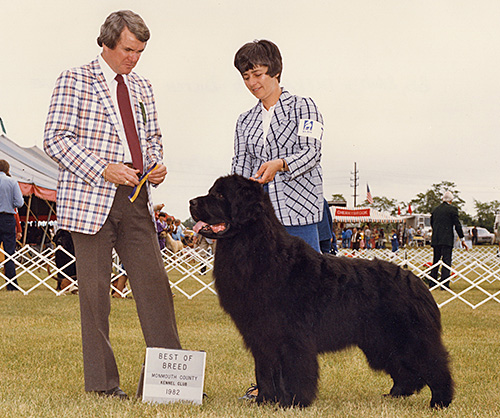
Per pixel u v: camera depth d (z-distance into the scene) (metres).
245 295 3.55
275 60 4.21
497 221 41.81
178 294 12.06
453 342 6.30
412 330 3.79
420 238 48.12
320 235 7.86
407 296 3.83
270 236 3.58
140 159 4.01
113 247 4.04
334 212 44.84
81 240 3.86
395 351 3.82
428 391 4.42
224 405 3.68
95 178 3.72
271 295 3.52
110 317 7.98
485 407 3.74
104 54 3.91
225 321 7.86
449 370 3.86
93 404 3.51
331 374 4.84
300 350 3.53
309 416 3.26
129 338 6.29
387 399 4.04
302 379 3.53
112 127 3.89
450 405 3.82
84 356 3.85
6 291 11.48
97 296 3.84
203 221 3.62
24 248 11.68
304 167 4.08
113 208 3.88
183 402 3.73
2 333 6.54
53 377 4.44
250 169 4.48
